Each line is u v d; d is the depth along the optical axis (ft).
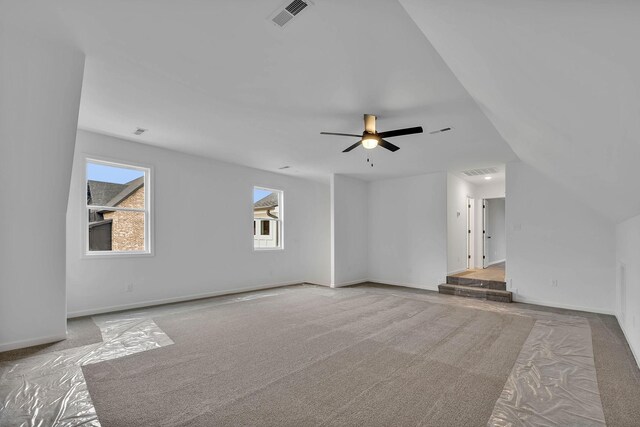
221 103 11.71
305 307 17.28
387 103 11.40
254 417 7.02
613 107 4.47
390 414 7.16
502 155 18.11
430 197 23.80
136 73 9.66
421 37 7.60
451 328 13.60
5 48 8.11
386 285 25.25
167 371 9.27
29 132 9.57
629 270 12.17
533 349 11.19
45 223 10.97
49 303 11.34
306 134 15.14
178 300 18.56
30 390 8.10
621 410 7.42
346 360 10.16
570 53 3.92
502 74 6.16
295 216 25.91
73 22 7.43
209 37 7.86
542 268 18.34
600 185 9.83
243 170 22.20
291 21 7.17
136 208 17.16
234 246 21.52
